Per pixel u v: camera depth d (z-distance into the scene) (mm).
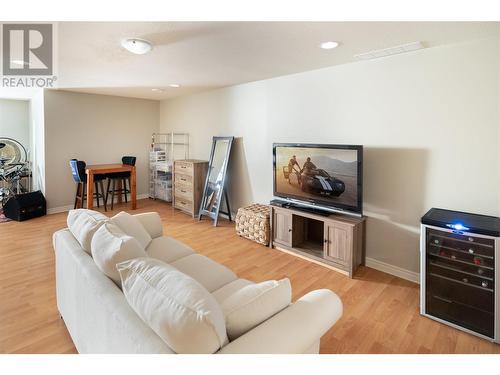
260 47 2631
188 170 5176
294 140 3850
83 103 5484
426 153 2732
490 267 2098
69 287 1868
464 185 2543
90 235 1790
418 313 2389
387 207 3037
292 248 3531
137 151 6352
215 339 1006
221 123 4996
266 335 1135
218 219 5035
